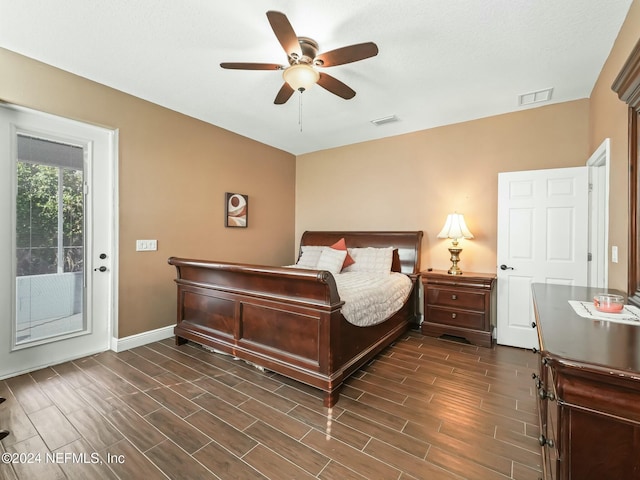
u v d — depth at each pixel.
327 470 1.50
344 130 4.06
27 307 2.51
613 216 2.12
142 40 2.18
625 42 1.90
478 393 2.25
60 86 2.56
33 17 1.94
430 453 1.62
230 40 2.18
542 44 2.18
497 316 3.35
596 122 2.68
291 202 5.21
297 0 1.78
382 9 1.86
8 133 2.39
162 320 3.31
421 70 2.55
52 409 1.99
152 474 1.47
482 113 3.47
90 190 2.85
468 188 3.70
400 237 4.05
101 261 2.94
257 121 3.74
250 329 2.53
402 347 3.20
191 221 3.59
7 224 2.40
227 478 1.45
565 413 0.82
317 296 2.13
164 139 3.31
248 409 2.02
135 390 2.24
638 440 0.74
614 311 1.39
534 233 3.14
